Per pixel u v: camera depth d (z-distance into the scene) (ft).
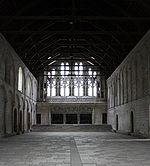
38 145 73.51
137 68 115.44
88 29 145.28
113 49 148.87
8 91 111.45
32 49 152.87
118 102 159.53
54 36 155.53
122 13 108.78
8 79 111.04
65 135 127.24
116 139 98.53
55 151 58.80
